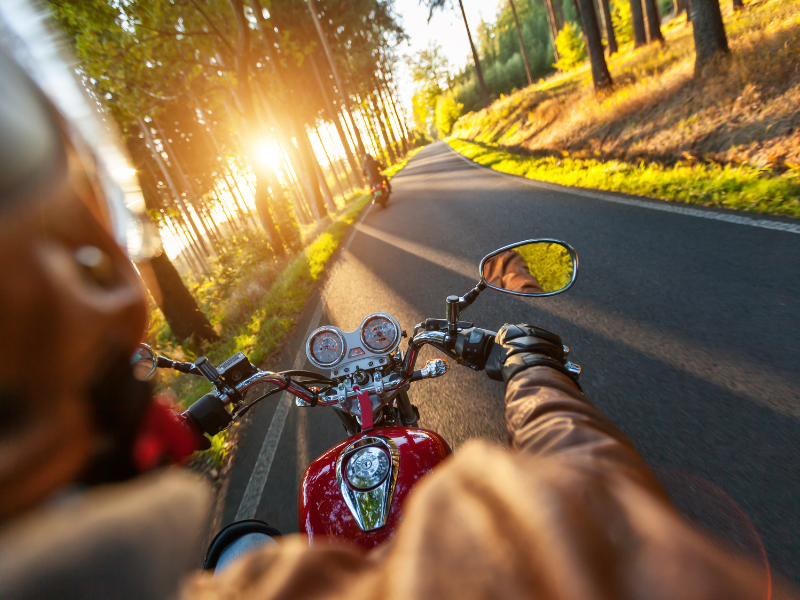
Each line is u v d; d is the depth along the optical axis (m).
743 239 4.05
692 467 2.10
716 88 8.11
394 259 7.57
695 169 6.23
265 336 5.84
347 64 31.50
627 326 3.34
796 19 8.51
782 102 6.27
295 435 3.34
